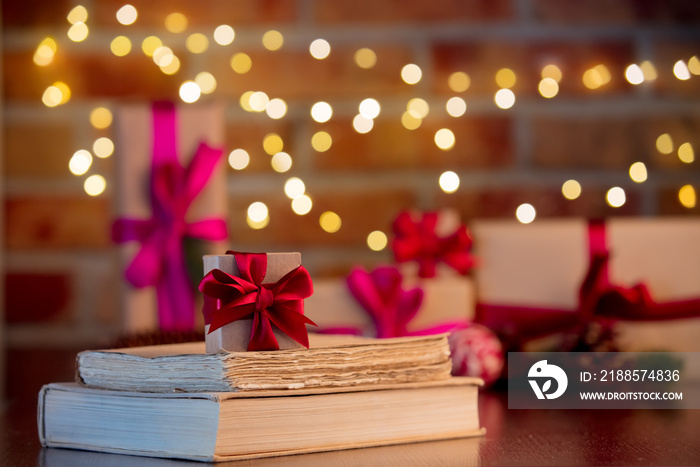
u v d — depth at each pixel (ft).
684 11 6.22
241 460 3.24
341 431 3.34
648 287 4.43
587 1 6.15
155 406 3.31
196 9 5.98
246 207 5.95
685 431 3.65
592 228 4.47
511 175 6.07
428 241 4.64
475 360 4.29
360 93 6.04
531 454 3.36
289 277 3.35
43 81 5.90
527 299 4.48
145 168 4.63
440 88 6.08
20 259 5.87
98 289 5.89
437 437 3.46
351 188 6.01
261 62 6.01
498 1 6.11
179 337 4.09
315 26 6.05
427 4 6.08
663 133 6.15
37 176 5.89
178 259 4.61
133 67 5.95
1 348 5.75
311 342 3.46
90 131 5.92
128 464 3.24
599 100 6.14
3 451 3.44
